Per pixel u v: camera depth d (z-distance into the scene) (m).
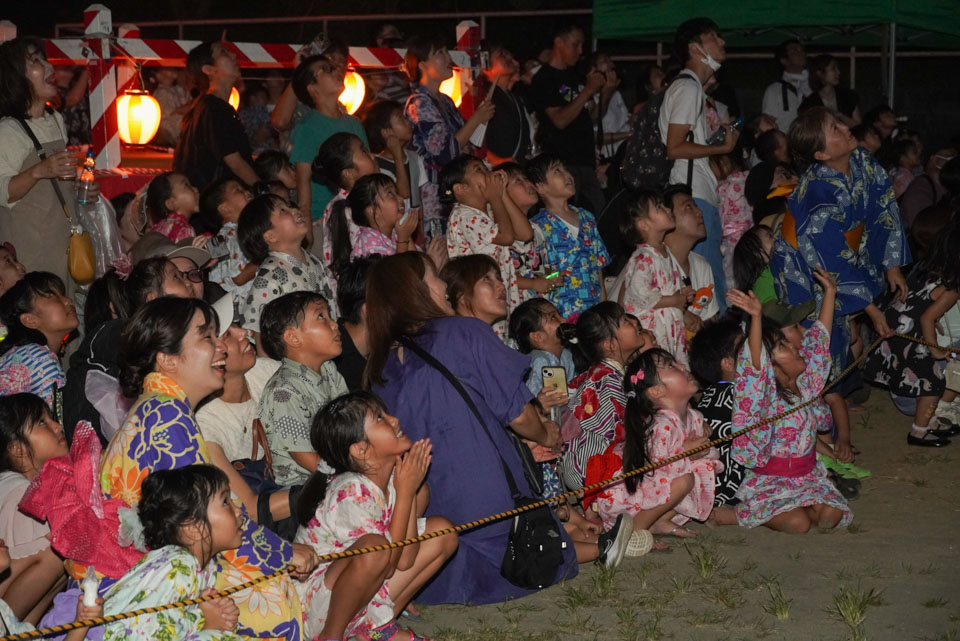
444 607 4.82
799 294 6.50
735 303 5.55
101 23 8.00
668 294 6.83
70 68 12.27
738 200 8.91
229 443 4.60
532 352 5.97
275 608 3.79
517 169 6.79
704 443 5.33
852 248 6.53
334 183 6.89
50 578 4.25
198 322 3.70
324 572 4.03
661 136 7.91
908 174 11.74
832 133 6.32
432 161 8.29
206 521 3.38
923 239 7.73
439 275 5.25
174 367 3.70
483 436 4.65
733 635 4.37
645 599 4.78
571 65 9.99
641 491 5.37
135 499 3.58
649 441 5.33
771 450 5.73
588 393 5.69
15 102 6.52
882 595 4.77
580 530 5.60
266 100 13.94
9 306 5.14
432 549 4.35
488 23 19.97
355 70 10.29
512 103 9.78
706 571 5.04
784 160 9.41
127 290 4.97
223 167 8.08
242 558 3.77
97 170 8.15
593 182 10.05
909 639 4.29
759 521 5.70
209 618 3.49
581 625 4.50
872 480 6.62
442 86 9.98
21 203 6.48
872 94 18.64
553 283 6.75
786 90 13.00
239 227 5.87
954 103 18.80
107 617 3.10
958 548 5.39
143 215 7.75
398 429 4.02
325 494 4.09
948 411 7.35
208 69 8.18
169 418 3.59
